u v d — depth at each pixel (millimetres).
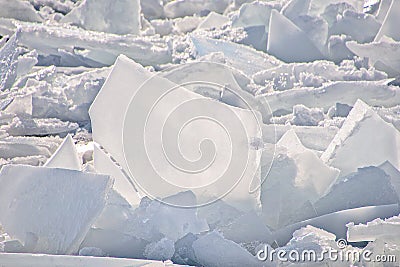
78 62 18344
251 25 19500
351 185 10648
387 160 10875
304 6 18781
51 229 9336
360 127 11023
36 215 9445
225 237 9734
